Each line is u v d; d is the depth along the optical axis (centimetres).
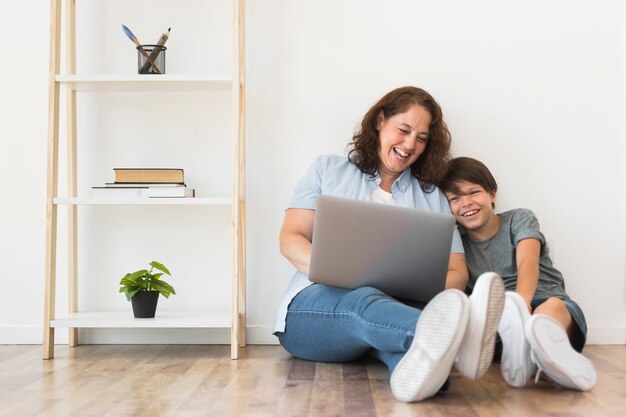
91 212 270
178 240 270
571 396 177
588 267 266
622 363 225
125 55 270
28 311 271
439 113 243
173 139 270
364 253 204
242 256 262
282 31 268
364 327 186
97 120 270
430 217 206
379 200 246
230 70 269
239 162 246
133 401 172
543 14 266
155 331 269
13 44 271
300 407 166
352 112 267
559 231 266
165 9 270
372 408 165
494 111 267
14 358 237
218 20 269
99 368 218
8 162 271
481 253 250
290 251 232
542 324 176
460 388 187
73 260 265
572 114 266
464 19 267
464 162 249
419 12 267
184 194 245
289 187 267
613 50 267
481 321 165
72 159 265
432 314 163
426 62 267
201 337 268
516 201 267
